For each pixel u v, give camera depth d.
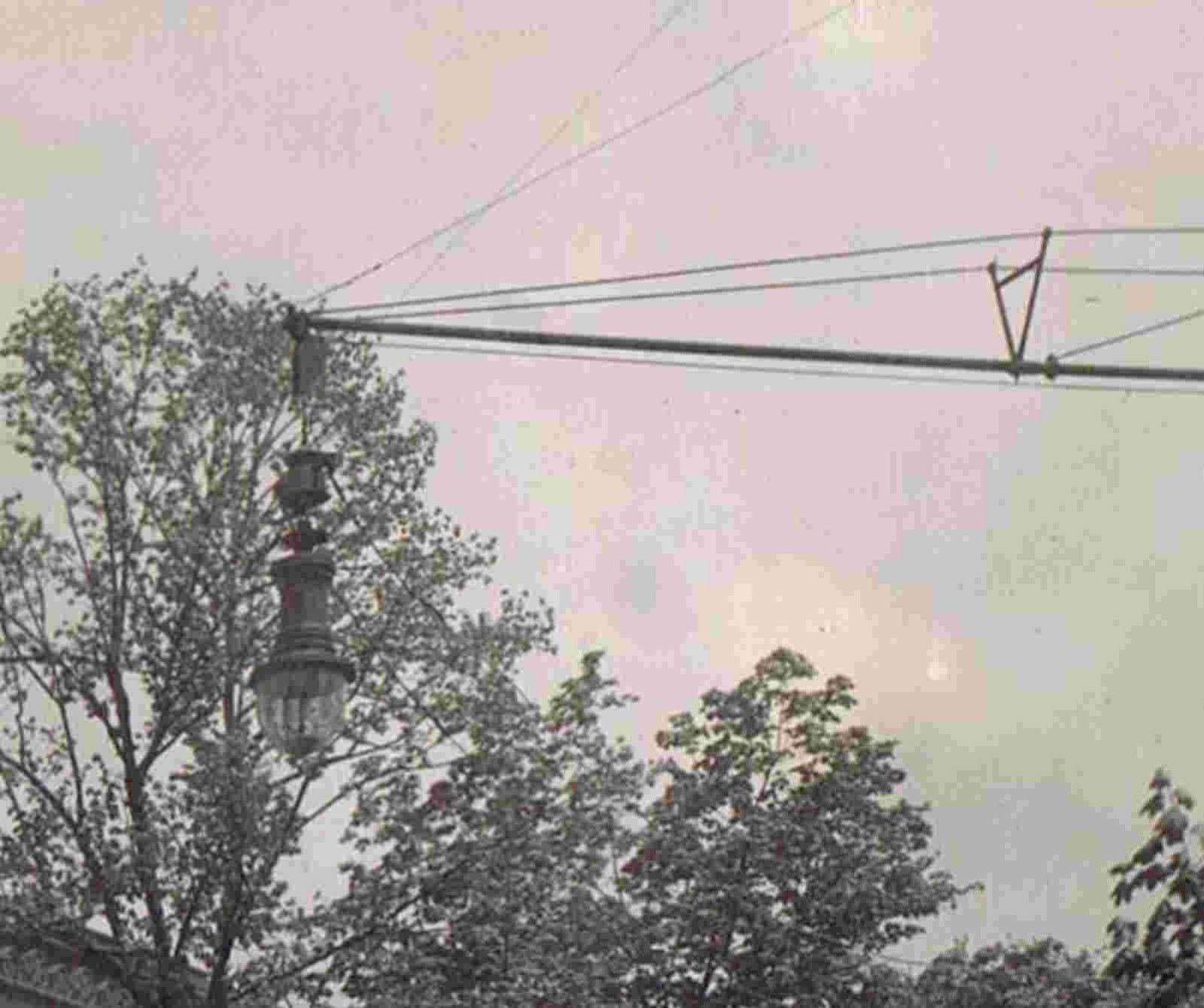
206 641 20.48
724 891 29.97
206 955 19.70
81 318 21.45
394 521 21.98
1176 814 14.23
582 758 22.70
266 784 19.77
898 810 31.83
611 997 28.83
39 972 21.89
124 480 20.95
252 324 21.75
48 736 20.09
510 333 10.08
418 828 20.66
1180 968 14.12
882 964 30.72
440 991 21.11
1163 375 9.72
